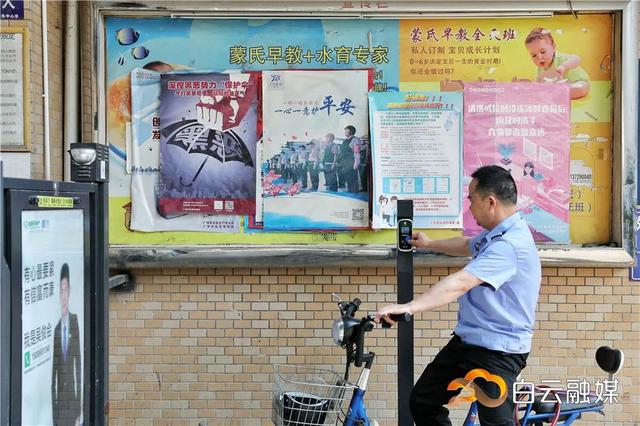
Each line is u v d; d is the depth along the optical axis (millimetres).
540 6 4750
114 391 4930
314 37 4867
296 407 3650
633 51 4703
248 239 4895
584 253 4715
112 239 4910
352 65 4859
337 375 4145
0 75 4449
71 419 3164
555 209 4852
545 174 4844
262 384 4910
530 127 4832
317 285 4883
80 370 3260
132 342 4914
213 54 4883
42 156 4629
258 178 4871
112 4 4793
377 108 4812
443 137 4816
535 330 4879
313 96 4855
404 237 3908
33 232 2760
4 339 2498
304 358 4891
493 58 4855
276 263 4754
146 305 4898
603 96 4844
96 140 4836
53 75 4785
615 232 4809
